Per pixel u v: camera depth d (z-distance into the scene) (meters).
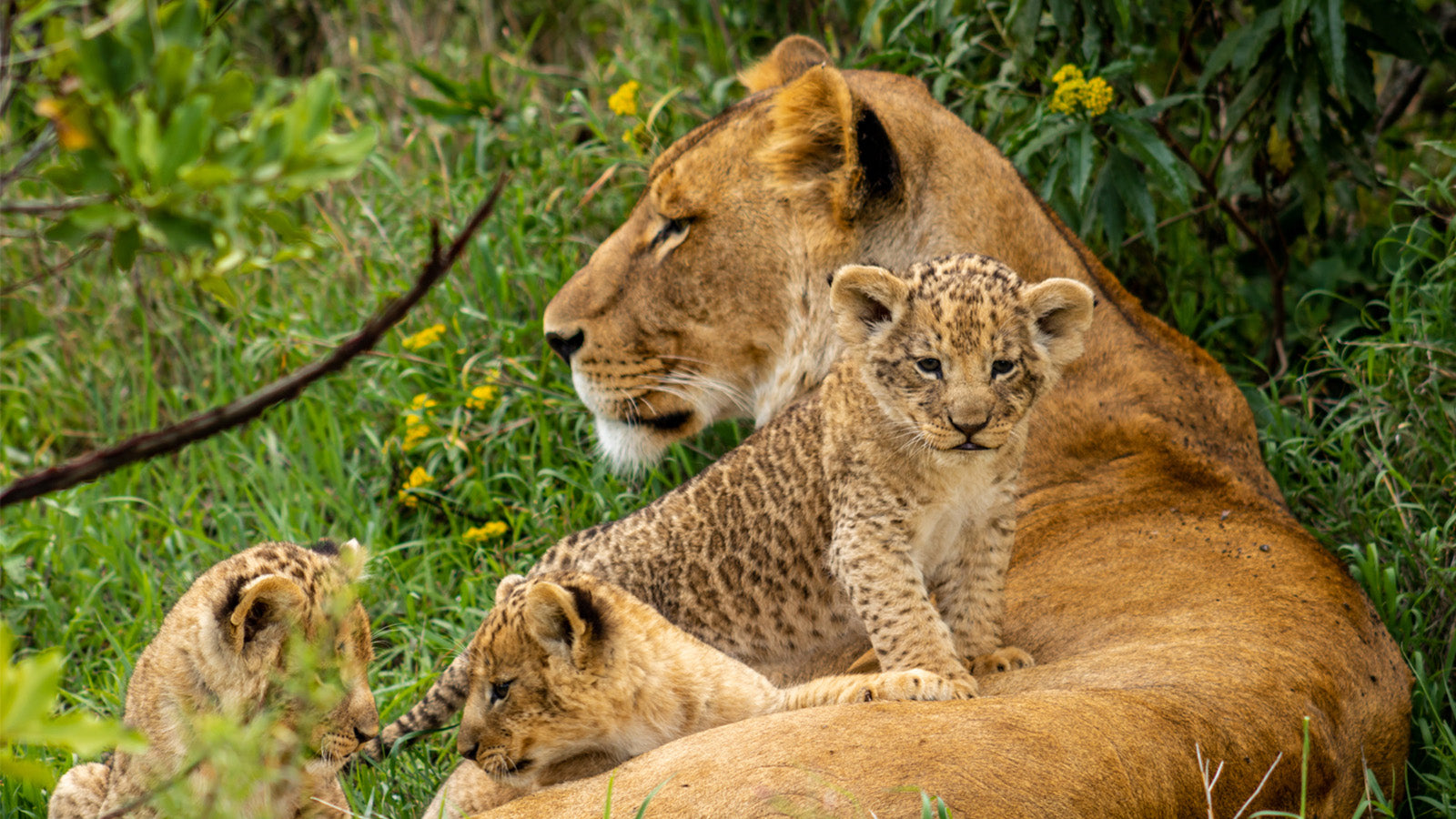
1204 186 11.70
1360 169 11.07
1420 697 7.97
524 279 12.57
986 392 6.96
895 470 7.27
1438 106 13.98
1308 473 9.91
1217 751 5.88
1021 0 10.83
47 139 3.81
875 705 5.84
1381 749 7.05
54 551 10.76
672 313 9.43
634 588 8.62
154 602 10.16
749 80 10.67
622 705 7.28
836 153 8.96
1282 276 11.68
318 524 11.07
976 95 11.67
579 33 17.52
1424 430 9.78
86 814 7.60
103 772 7.88
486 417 11.82
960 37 11.49
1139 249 12.28
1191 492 8.09
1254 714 6.14
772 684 7.70
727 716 7.21
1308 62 10.62
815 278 9.03
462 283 12.88
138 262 13.62
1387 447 10.17
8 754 3.86
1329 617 7.02
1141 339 8.73
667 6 15.16
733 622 8.37
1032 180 11.55
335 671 6.44
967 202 8.84
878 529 7.31
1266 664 6.46
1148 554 7.61
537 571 9.07
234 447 12.07
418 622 10.23
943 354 7.01
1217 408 8.60
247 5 16.42
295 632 6.47
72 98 3.58
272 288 13.67
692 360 9.48
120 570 10.67
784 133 9.04
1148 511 7.95
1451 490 9.36
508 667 7.29
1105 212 10.73
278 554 6.91
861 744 5.48
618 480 11.07
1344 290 11.87
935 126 9.10
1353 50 10.72
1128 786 5.46
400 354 11.94
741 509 8.33
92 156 3.63
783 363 9.35
